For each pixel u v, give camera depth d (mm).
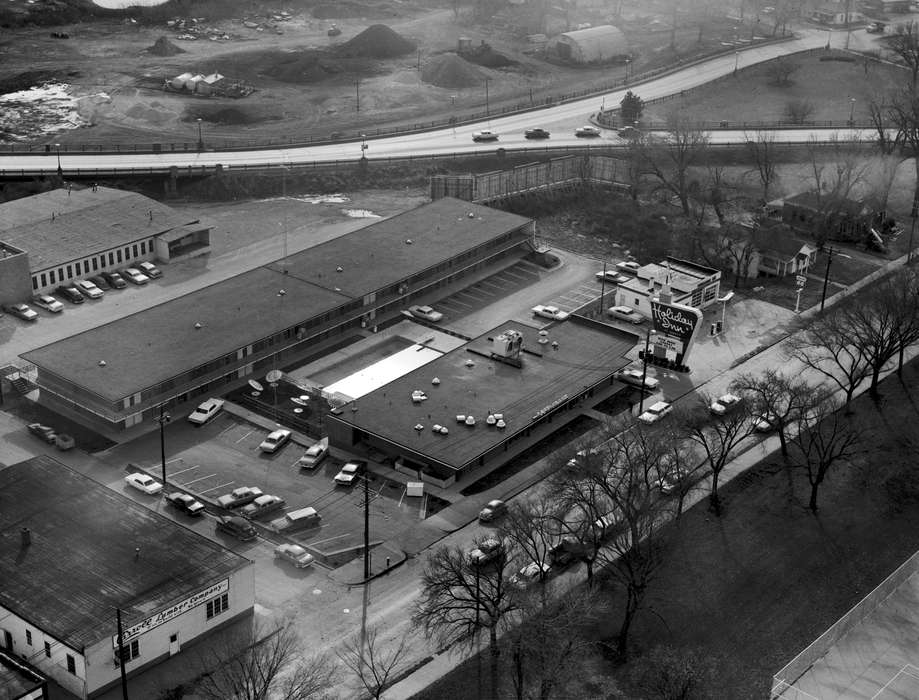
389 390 172000
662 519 148125
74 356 173125
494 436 161750
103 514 136625
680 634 130375
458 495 155125
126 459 160000
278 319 186625
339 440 165375
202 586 124250
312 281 199625
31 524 133875
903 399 183500
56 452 160750
